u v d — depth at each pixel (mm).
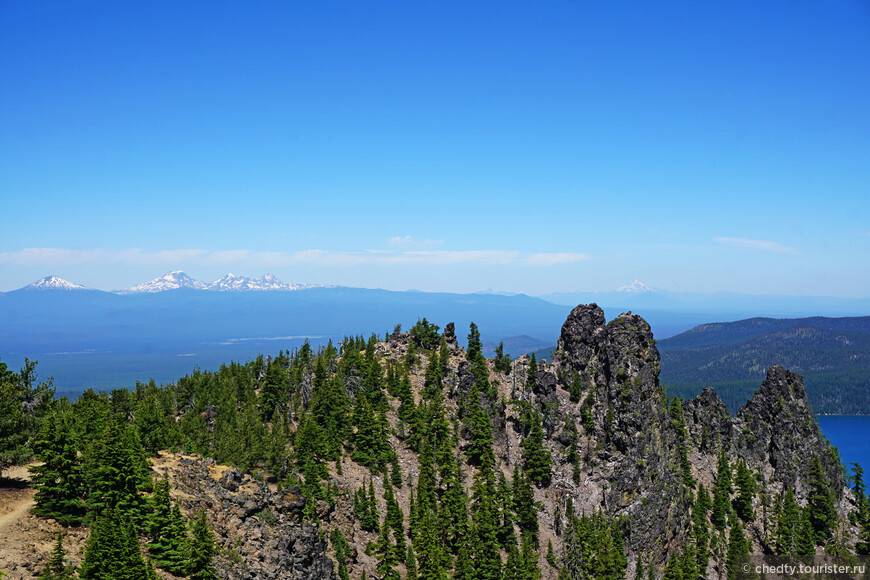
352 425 189500
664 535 198125
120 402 156125
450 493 169625
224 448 142750
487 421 195125
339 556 129375
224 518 94938
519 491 181375
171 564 79812
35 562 70438
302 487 141500
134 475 85188
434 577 138500
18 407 93125
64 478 81000
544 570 168875
